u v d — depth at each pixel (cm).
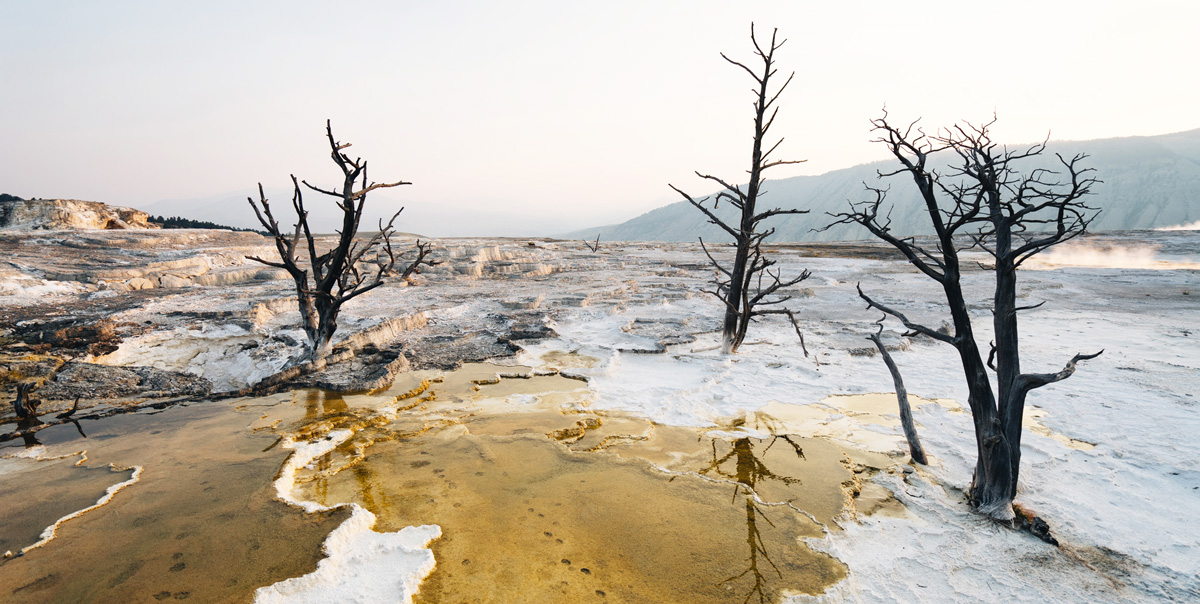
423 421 609
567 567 360
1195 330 1056
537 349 915
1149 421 601
